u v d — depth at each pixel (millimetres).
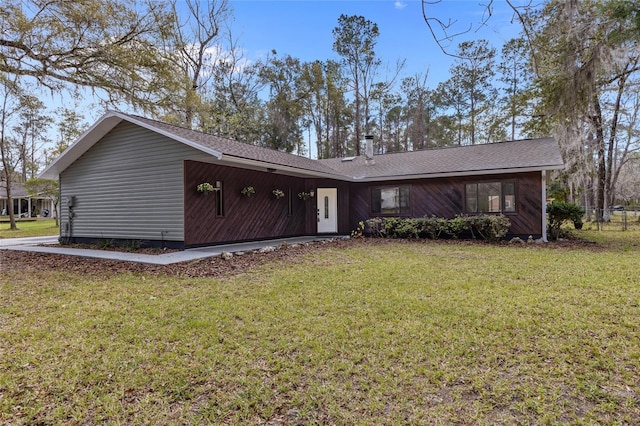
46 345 3414
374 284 5504
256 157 9766
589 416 2238
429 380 2689
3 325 3969
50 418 2324
